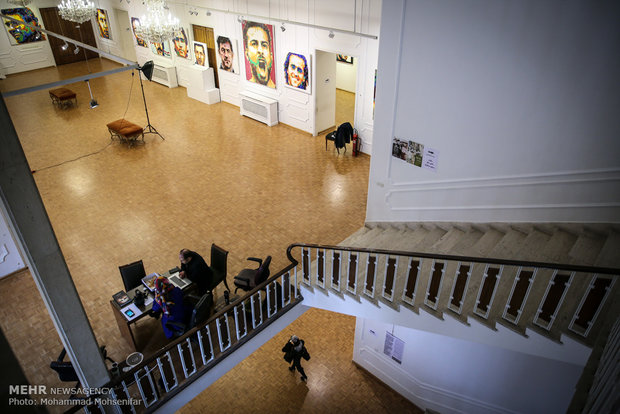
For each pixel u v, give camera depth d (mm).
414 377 7305
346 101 16250
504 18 5176
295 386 7488
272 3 12359
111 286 7648
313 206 9930
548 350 4402
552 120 5234
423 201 7074
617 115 4754
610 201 5145
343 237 8938
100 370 4379
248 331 5973
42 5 18125
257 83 14281
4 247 7633
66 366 5203
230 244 8727
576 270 3963
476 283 5395
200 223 9336
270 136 13367
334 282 6270
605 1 4469
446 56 5855
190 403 7102
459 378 6809
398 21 6148
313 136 13344
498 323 4645
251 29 13391
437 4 5676
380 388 7789
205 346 5836
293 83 13023
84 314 4039
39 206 3420
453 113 6098
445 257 4723
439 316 5094
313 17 11578
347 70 16859
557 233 5629
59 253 3668
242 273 7402
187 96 16594
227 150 12461
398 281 5918
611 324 4234
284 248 8625
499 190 6059
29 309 7164
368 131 11891
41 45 18641
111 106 15414
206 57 15500
